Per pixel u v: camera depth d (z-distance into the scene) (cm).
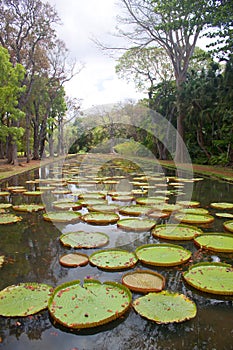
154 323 219
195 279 283
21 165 1555
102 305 234
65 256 344
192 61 2159
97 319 216
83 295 249
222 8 992
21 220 514
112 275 298
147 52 2070
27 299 245
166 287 275
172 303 241
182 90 1530
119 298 245
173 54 1750
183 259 331
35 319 222
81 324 211
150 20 1684
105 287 264
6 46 1499
